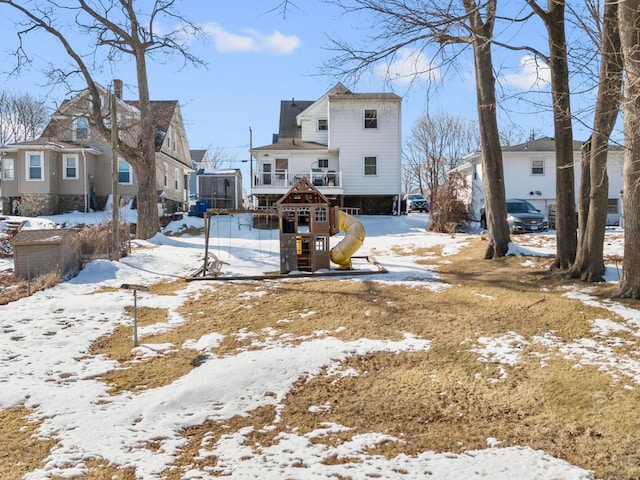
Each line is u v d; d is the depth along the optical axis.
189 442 6.12
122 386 7.71
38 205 30.23
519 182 29.83
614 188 28.59
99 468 5.54
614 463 5.46
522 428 6.28
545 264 14.31
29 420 6.64
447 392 7.28
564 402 6.78
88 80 22.44
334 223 15.03
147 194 22.50
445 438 6.10
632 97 9.15
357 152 33.00
